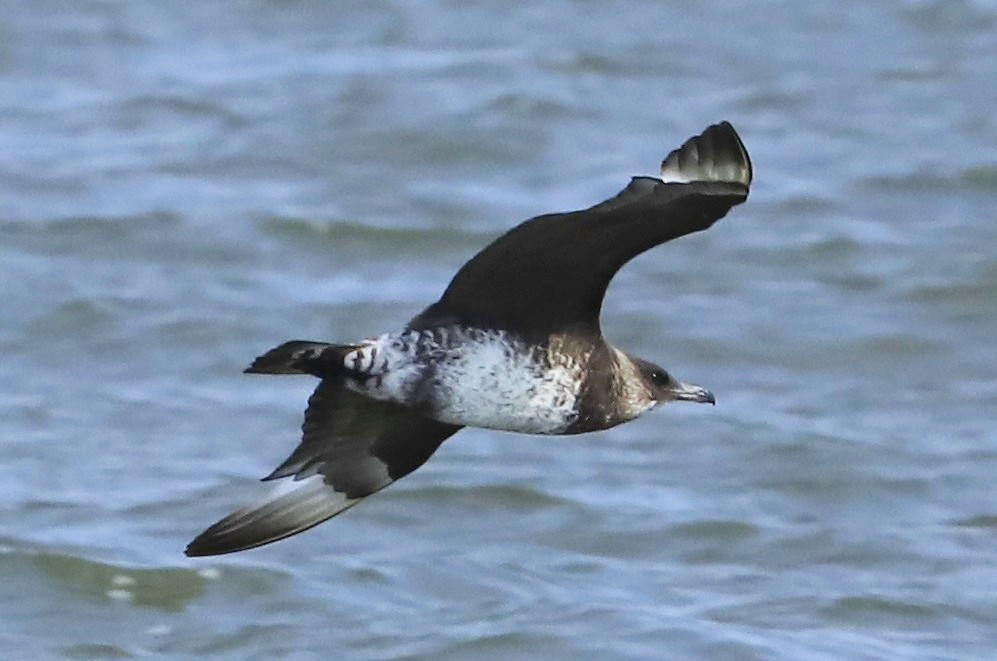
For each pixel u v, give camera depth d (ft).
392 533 50.16
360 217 69.97
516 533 50.26
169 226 69.15
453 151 75.72
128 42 87.45
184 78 83.41
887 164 74.43
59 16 89.97
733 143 28.19
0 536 49.19
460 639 44.47
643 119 78.69
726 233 69.05
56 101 81.35
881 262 66.74
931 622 45.88
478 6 90.53
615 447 55.21
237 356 60.59
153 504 51.26
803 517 51.47
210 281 65.46
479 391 30.42
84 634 45.60
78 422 56.18
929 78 82.53
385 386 30.19
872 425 56.70
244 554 48.55
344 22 89.40
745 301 64.23
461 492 52.06
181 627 45.78
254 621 45.91
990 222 69.62
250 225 69.15
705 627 45.03
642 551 49.52
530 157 75.41
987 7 88.53
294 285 65.46
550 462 54.29
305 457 33.45
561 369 30.73
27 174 73.56
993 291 64.64
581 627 44.98
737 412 57.36
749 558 49.14
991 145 75.72
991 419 57.21
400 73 82.79
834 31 87.35
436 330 30.04
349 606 46.34
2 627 45.75
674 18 88.84
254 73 83.66
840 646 44.27
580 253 29.55
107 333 61.77
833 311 63.67
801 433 56.03
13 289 64.08
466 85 81.41
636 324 62.80
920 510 51.98
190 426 56.13
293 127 77.71
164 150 76.13
